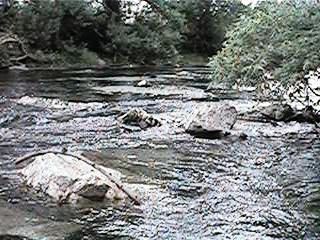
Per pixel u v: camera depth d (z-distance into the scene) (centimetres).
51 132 1485
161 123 1625
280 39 1484
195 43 5650
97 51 4588
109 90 2500
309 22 1434
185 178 1049
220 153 1275
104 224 793
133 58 4675
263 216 842
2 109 1830
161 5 5069
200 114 1535
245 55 1566
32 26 4012
